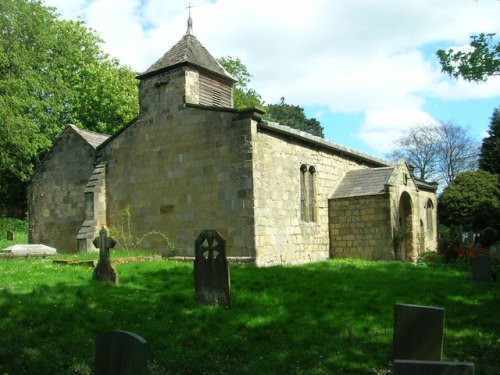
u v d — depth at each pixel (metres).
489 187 39.59
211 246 10.55
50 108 36.47
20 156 34.59
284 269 16.05
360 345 8.20
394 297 11.57
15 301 9.81
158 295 11.07
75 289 11.24
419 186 30.70
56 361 7.27
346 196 23.03
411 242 23.48
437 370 4.67
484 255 15.39
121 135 21.64
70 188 23.92
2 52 31.97
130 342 5.11
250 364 7.41
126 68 41.41
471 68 10.57
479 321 9.73
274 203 19.27
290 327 9.05
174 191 19.75
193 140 19.44
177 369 7.22
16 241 32.59
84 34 41.50
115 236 21.11
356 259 21.58
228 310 10.02
